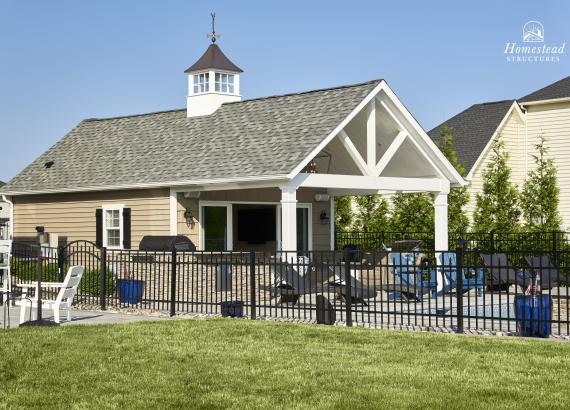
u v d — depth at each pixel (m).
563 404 8.35
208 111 26.42
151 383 9.48
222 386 9.30
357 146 25.62
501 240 24.69
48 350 11.64
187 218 23.66
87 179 25.94
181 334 13.12
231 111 25.66
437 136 37.97
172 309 17.02
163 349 11.71
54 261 22.88
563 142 35.56
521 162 36.69
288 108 23.66
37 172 28.31
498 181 25.97
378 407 8.27
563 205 35.47
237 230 26.83
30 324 14.68
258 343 12.21
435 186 23.97
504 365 10.38
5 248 18.81
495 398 8.63
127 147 26.98
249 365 10.50
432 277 21.89
